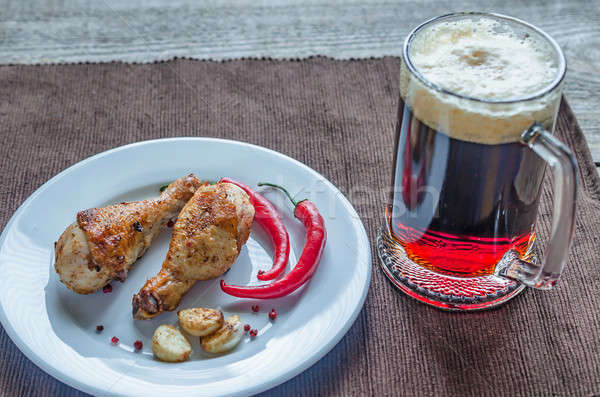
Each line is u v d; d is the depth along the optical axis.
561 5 0.96
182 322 0.63
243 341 0.63
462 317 0.66
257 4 0.96
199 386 0.60
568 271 0.68
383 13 0.96
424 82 0.59
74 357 0.61
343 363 0.63
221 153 0.73
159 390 0.59
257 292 0.65
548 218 0.73
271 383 0.60
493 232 0.63
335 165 0.77
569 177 0.57
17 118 0.80
